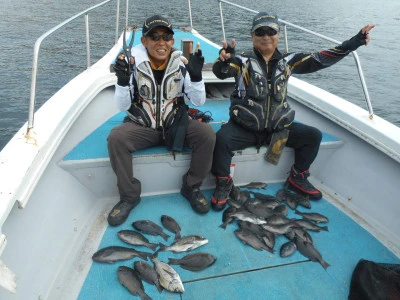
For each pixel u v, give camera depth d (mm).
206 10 17984
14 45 13070
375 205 2410
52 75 10125
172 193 2598
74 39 14117
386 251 2176
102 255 1966
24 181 1532
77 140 2494
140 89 2162
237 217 2340
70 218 2107
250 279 1910
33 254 1664
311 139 2465
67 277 1836
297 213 2479
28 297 1543
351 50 2318
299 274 1962
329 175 2811
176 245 2086
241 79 2389
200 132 2215
